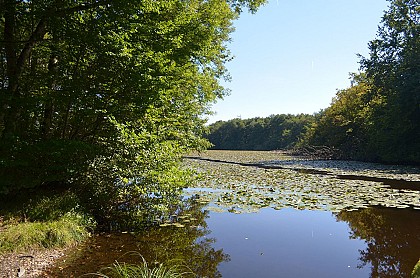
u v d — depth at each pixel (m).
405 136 28.06
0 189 7.18
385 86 30.97
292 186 14.01
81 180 7.91
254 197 11.31
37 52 9.25
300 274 4.96
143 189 7.28
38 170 7.76
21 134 8.16
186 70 9.99
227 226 7.74
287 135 75.88
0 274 4.39
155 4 8.30
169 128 9.26
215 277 4.75
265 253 5.88
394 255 5.89
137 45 8.21
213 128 99.75
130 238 6.55
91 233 6.71
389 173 19.84
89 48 8.20
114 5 7.71
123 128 7.58
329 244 6.51
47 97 7.93
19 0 7.88
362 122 35.25
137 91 8.15
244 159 35.75
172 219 8.27
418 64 27.22
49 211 6.52
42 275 4.55
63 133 8.77
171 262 5.29
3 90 7.62
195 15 10.53
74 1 8.02
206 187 13.71
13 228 5.59
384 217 8.82
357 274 4.99
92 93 8.37
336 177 17.72
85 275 4.59
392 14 30.84
